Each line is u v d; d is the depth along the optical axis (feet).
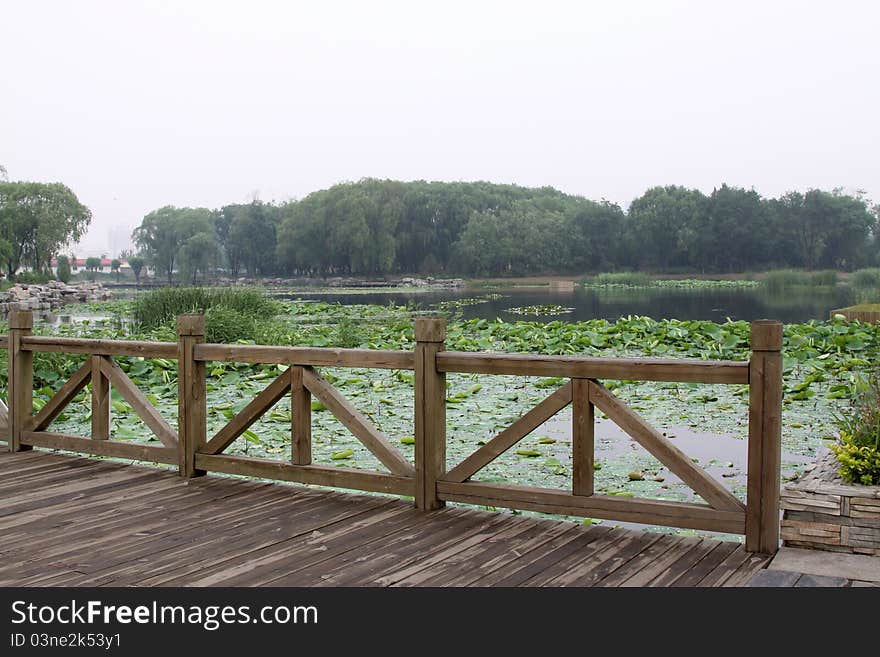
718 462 16.26
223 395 25.59
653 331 41.11
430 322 11.58
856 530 9.32
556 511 10.91
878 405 11.27
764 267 262.47
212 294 51.85
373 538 10.48
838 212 254.06
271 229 285.02
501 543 10.21
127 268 338.13
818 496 9.51
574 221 283.38
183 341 13.78
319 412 21.99
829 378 27.35
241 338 37.76
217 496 12.64
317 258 258.37
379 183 272.92
